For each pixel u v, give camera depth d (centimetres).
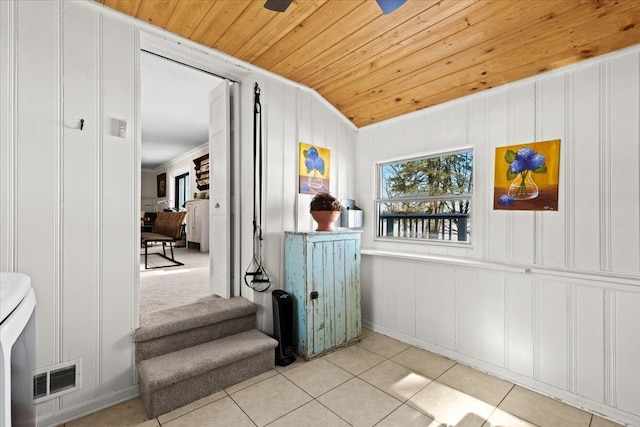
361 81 273
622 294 179
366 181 336
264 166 267
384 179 329
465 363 245
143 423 170
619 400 179
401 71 248
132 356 195
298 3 182
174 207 845
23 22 162
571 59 198
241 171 274
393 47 223
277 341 239
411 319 281
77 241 178
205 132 544
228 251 267
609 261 187
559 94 207
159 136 574
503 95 234
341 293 272
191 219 683
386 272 302
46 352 167
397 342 285
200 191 671
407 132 298
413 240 297
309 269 250
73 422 170
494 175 238
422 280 273
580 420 180
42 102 168
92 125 183
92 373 181
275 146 274
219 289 275
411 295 281
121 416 176
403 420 177
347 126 338
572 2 164
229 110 270
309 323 249
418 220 299
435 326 264
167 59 234
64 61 174
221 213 274
